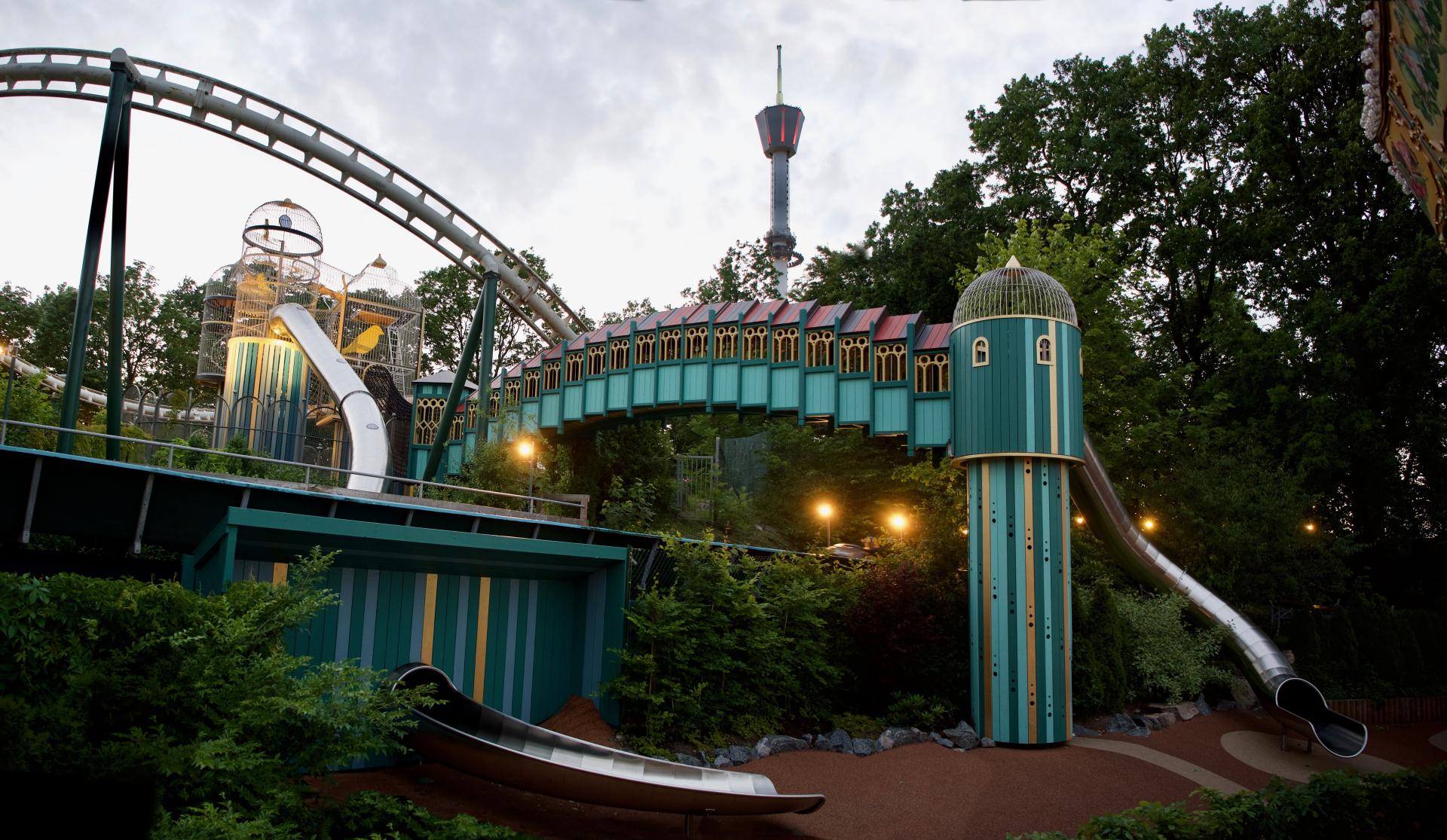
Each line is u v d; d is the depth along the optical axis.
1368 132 9.77
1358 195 33.72
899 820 13.73
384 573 14.52
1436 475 32.91
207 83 26.14
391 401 38.19
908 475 30.22
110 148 17.72
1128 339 32.06
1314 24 34.84
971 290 20.44
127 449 21.72
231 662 8.97
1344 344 32.34
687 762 15.41
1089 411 29.72
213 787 8.00
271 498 13.70
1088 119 38.94
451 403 26.25
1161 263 38.38
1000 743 18.27
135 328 57.09
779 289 63.31
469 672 15.65
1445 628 30.22
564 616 17.59
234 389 31.92
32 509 11.67
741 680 17.80
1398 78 8.16
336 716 9.39
